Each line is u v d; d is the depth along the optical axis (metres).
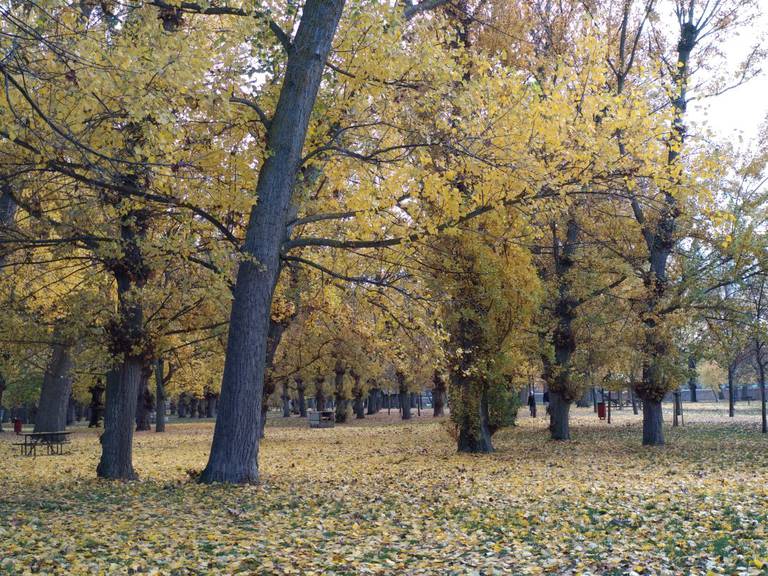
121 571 5.96
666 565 6.14
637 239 22.48
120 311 13.32
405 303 14.91
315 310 18.95
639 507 9.17
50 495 11.30
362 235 13.06
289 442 26.91
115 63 7.93
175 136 10.37
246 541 7.23
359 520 8.74
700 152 13.44
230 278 12.14
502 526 8.16
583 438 25.81
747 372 49.94
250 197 11.12
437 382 48.06
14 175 9.16
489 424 20.75
